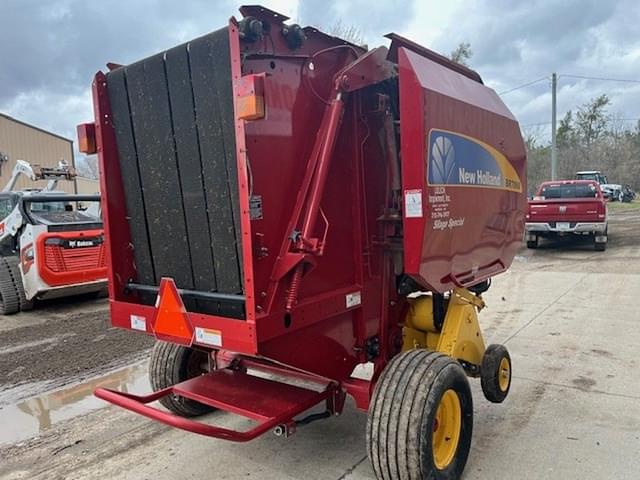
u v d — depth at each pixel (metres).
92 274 8.86
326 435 3.91
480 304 4.18
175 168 3.06
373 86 3.43
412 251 3.10
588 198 13.86
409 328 4.02
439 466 3.07
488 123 3.88
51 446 3.90
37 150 27.59
